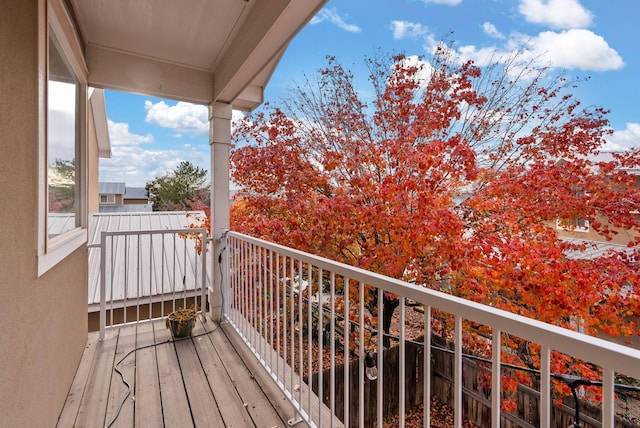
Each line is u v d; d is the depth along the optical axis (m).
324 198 3.68
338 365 3.51
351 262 3.87
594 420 2.47
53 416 1.77
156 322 3.37
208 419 1.91
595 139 3.31
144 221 6.77
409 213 3.21
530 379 2.78
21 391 1.33
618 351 0.61
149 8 2.32
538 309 2.60
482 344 3.15
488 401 3.14
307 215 3.88
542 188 3.12
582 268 2.63
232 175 4.63
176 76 3.19
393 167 3.83
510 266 2.68
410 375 3.72
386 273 3.24
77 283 2.46
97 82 2.84
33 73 1.45
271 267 2.23
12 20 1.27
